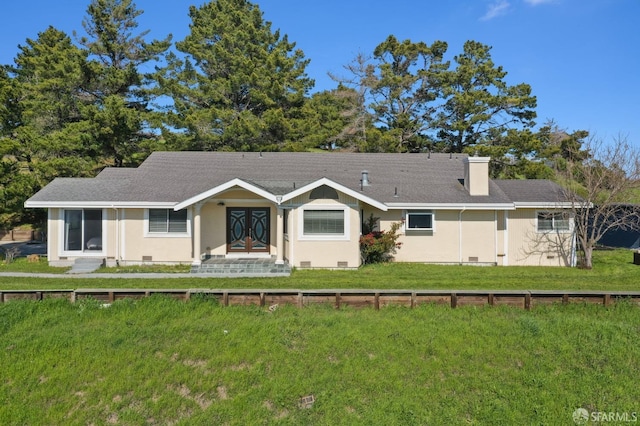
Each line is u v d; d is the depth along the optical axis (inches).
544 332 335.0
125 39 1328.7
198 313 377.1
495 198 698.2
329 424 239.3
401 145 1376.7
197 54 1315.2
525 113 1330.0
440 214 700.0
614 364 294.2
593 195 676.1
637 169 685.9
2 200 690.8
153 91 1225.4
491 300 397.1
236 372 283.7
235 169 781.9
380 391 268.1
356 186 732.7
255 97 1235.2
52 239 651.5
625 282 524.1
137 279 537.6
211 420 241.6
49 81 1051.3
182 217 663.1
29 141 879.1
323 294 400.2
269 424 239.3
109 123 1033.5
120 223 660.1
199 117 1142.3
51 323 357.4
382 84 1364.4
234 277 555.8
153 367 287.7
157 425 240.4
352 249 623.8
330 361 300.2
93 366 287.9
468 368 291.6
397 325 350.0
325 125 1370.6
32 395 262.2
